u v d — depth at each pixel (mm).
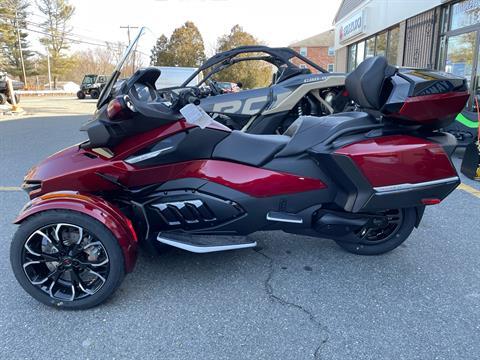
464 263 3473
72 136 10789
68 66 64375
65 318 2736
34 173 3088
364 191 3029
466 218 4480
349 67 19750
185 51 47250
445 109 2949
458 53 9828
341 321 2703
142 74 2918
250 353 2408
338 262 3502
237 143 3090
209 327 2643
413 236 4016
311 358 2367
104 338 2537
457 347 2453
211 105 6504
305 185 3119
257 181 3064
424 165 3029
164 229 3141
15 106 18234
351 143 3014
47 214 2676
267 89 6570
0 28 57531
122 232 2740
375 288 3096
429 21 11008
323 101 6625
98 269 2793
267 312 2799
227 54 7039
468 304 2885
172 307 2857
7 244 3836
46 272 2854
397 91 2918
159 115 2869
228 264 3463
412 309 2830
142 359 2361
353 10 17953
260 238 3982
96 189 3006
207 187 3064
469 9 9336
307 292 3043
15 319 2725
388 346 2467
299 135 3182
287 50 6883
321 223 3213
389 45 14242
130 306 2867
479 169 6008
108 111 2754
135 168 2938
